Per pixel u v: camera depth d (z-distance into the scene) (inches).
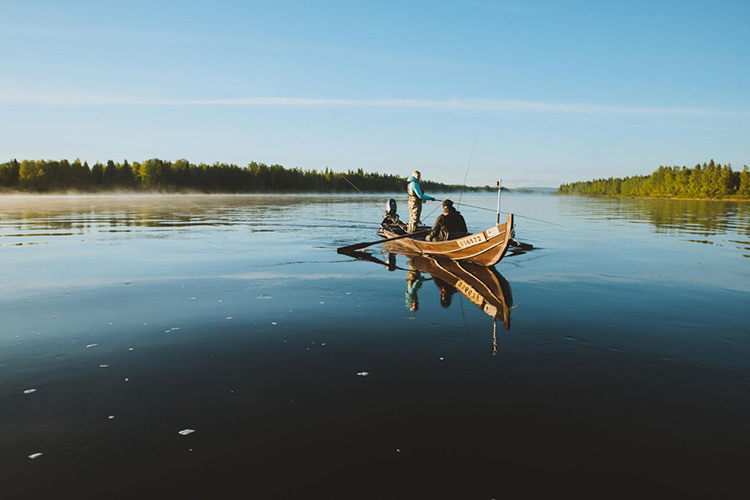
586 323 187.5
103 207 1274.6
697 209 1444.4
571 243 476.4
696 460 92.9
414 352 153.9
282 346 160.4
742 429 104.5
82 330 179.0
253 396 121.0
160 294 240.5
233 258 365.4
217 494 82.4
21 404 117.2
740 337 169.0
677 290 250.4
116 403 117.5
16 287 255.9
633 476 87.9
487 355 150.6
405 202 1787.6
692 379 131.4
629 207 1636.3
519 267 331.0
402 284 268.8
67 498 81.4
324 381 130.1
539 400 118.2
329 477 87.1
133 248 419.8
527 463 91.7
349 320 192.7
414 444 98.1
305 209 1225.4
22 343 164.1
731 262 346.9
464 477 87.1
